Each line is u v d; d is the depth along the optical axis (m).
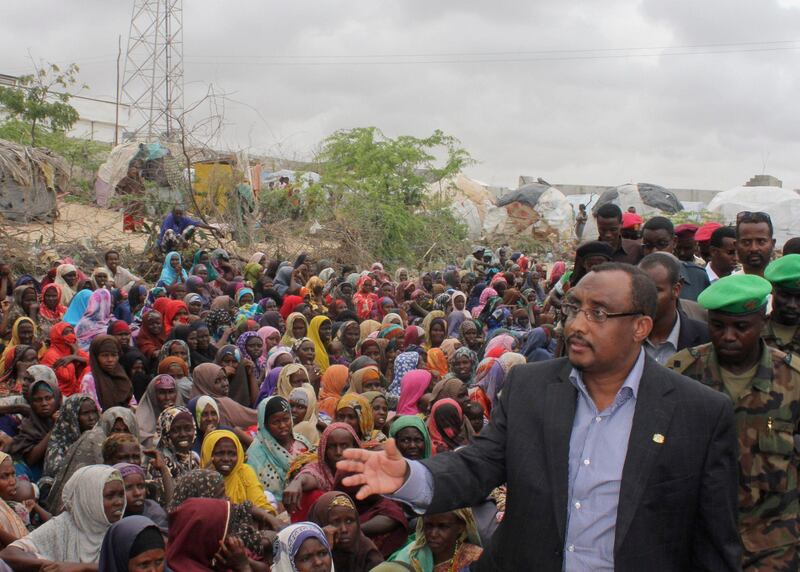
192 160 21.14
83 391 8.40
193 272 15.61
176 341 9.01
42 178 19.14
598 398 2.95
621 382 2.92
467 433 6.86
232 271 16.02
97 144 27.69
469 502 2.98
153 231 17.77
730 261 6.51
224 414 7.98
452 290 14.96
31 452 6.99
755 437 3.80
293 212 22.09
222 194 19.75
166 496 6.08
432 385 8.24
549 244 31.25
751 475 3.79
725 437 2.86
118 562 4.34
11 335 10.91
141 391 9.06
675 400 2.87
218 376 8.12
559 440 2.89
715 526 2.81
